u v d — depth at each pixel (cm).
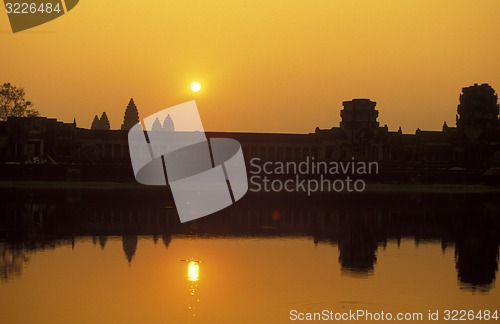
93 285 5944
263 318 5103
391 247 8312
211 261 7125
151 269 6650
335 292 5859
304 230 9725
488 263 7288
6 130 19750
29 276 6231
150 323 4931
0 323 4878
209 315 5147
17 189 16050
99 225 9725
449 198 16300
